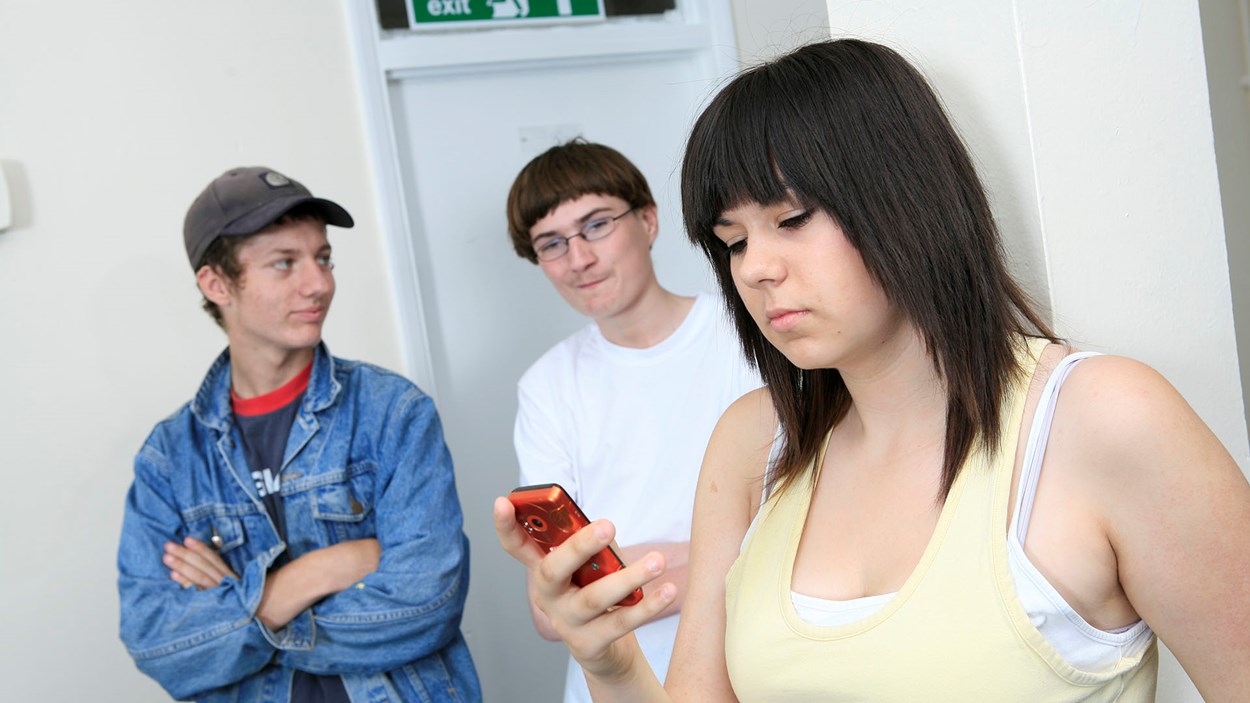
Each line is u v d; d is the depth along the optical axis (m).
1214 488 0.83
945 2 1.18
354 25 2.74
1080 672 0.86
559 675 2.98
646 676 1.01
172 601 1.80
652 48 3.09
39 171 2.41
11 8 2.40
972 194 0.92
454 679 1.93
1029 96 1.12
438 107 2.89
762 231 0.94
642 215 1.98
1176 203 1.20
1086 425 0.87
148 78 2.53
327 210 1.94
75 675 2.41
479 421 2.92
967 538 0.90
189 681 1.78
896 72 0.91
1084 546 0.87
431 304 2.87
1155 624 0.88
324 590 1.81
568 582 0.90
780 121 0.90
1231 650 0.85
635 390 1.92
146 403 2.52
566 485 1.96
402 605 1.80
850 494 1.03
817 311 0.92
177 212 2.56
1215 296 1.22
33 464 2.39
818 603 0.99
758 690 1.00
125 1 2.51
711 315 1.91
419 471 1.89
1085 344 1.15
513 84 2.98
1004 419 0.91
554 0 2.98
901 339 0.97
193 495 1.89
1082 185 1.15
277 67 2.67
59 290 2.43
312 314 1.89
